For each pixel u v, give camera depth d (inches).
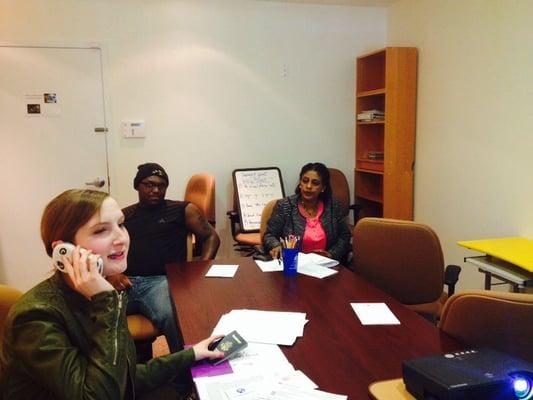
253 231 164.1
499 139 125.3
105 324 44.8
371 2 170.7
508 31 120.4
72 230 46.9
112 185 163.0
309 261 91.6
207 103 167.5
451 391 36.6
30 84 153.8
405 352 53.0
